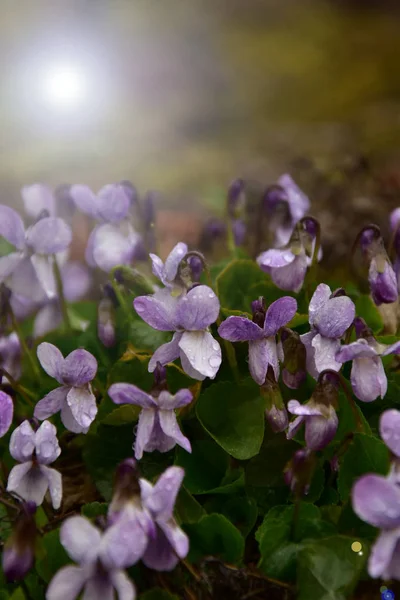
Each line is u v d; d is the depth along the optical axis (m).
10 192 0.76
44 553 0.24
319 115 0.98
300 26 1.38
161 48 1.26
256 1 1.41
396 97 1.02
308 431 0.24
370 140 0.78
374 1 1.43
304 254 0.28
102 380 0.29
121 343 0.29
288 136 0.85
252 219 0.41
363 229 0.28
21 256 0.28
